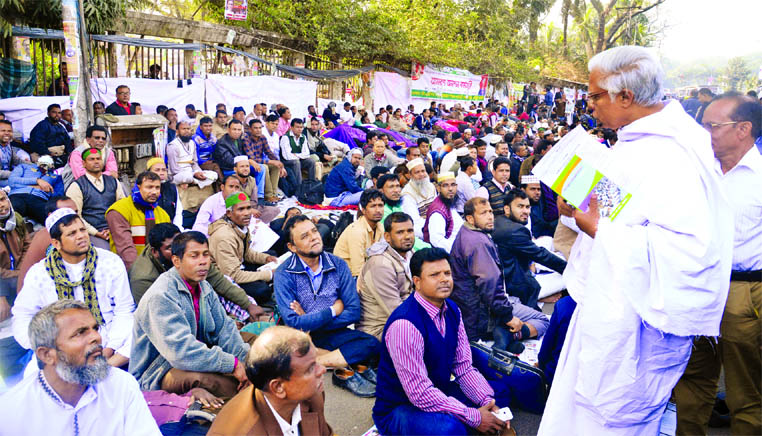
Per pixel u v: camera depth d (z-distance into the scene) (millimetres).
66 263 3381
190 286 3131
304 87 13625
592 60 2176
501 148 8805
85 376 1957
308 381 1937
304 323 3508
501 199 6051
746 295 2518
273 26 14188
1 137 6461
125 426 2154
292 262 3668
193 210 6941
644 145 2039
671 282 1938
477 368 3350
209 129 8141
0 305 3775
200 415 2801
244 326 3857
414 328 2732
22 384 2006
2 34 8578
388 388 2889
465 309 3883
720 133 2506
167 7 14016
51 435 1988
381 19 15656
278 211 6996
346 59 16281
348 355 3527
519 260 4441
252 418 1988
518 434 3055
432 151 9625
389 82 17266
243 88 12000
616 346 2010
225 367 3027
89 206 4914
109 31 10109
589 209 2119
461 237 3834
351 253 4438
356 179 8344
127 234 4398
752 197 2479
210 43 12031
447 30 16094
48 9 8781
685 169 1956
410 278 3877
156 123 6973
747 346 2551
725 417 3088
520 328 3930
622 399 2051
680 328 1948
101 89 9484
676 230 1931
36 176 6250
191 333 3041
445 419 2682
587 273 2246
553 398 2309
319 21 14727
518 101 14492
